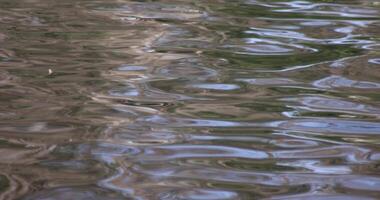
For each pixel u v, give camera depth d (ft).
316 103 46.70
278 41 64.18
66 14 74.95
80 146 38.19
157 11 76.95
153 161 36.29
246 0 85.46
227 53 59.36
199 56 58.23
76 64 54.95
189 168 35.42
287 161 36.70
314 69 54.80
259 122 42.83
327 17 75.51
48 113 43.57
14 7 79.20
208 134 40.65
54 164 35.50
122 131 40.70
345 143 39.50
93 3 81.66
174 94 48.06
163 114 43.98
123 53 58.59
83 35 64.75
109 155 36.94
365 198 31.99
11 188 32.45
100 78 51.39
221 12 77.25
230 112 44.62
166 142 39.19
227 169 35.40
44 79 50.88
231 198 31.81
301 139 40.09
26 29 67.21
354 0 86.63
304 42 63.77
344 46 62.44
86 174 34.32
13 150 37.37
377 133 41.14
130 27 68.44
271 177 34.45
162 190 32.60
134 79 51.37
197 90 49.08
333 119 43.60
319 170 35.50
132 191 32.35
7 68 53.52
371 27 70.44
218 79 51.85
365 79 52.03
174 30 67.62
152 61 56.34
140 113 44.06
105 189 32.53
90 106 45.16
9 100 46.01
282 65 56.08
